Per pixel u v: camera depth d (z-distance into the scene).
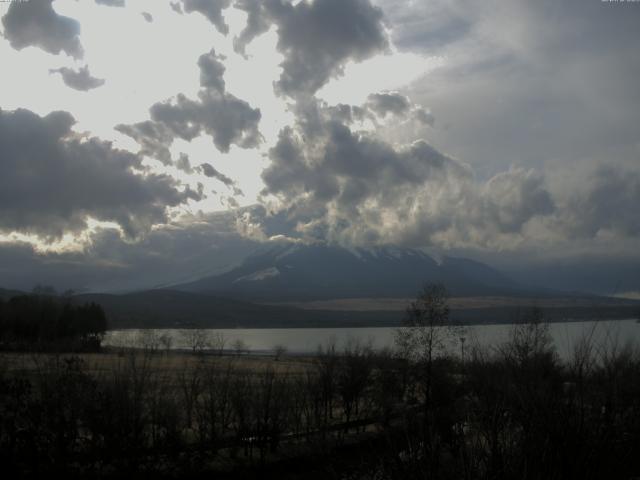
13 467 36.88
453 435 13.31
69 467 39.00
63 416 38.91
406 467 12.88
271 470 44.53
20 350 55.31
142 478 41.75
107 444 40.50
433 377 47.34
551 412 12.02
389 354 70.75
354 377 62.91
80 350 64.38
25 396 38.50
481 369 16.33
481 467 12.25
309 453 41.19
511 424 12.90
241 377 61.50
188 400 51.34
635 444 11.96
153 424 44.97
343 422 58.91
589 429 11.99
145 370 47.81
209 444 48.34
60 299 161.88
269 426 49.97
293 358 137.50
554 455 11.57
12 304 129.75
